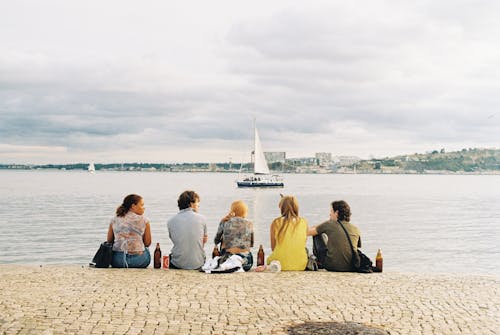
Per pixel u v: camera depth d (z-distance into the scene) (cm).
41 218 4603
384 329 776
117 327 762
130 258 1291
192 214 1298
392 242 3212
